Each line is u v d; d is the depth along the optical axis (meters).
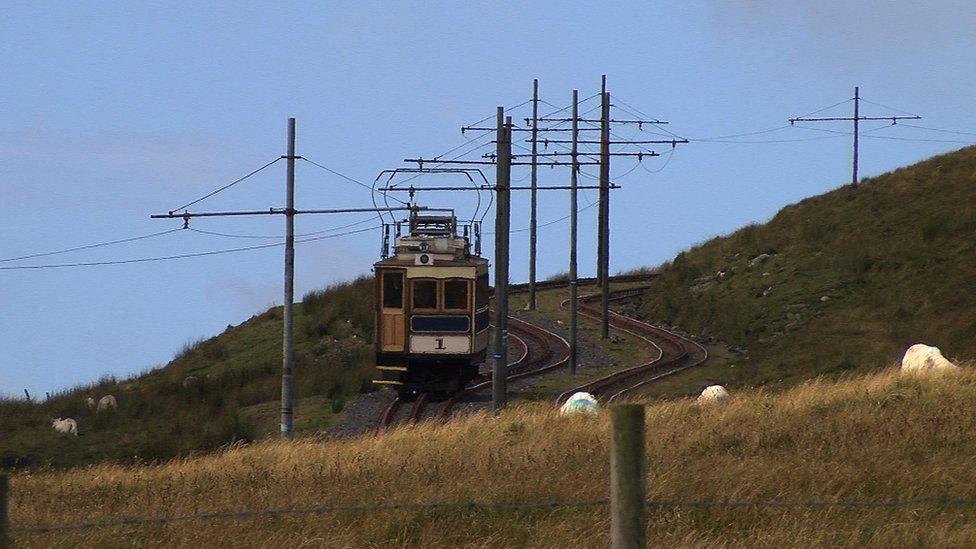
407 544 41.28
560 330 189.00
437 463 57.44
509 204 120.94
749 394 91.62
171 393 154.62
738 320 186.12
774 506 42.28
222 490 54.28
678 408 79.00
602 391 131.38
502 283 117.06
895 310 169.00
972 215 195.12
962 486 46.69
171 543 41.94
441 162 132.12
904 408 66.94
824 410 69.44
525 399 127.94
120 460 109.75
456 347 135.62
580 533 40.91
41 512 52.47
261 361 175.62
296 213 114.62
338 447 73.44
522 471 53.09
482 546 40.16
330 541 40.97
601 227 182.38
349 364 164.88
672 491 46.38
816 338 165.62
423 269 136.38
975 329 152.25
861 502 42.50
